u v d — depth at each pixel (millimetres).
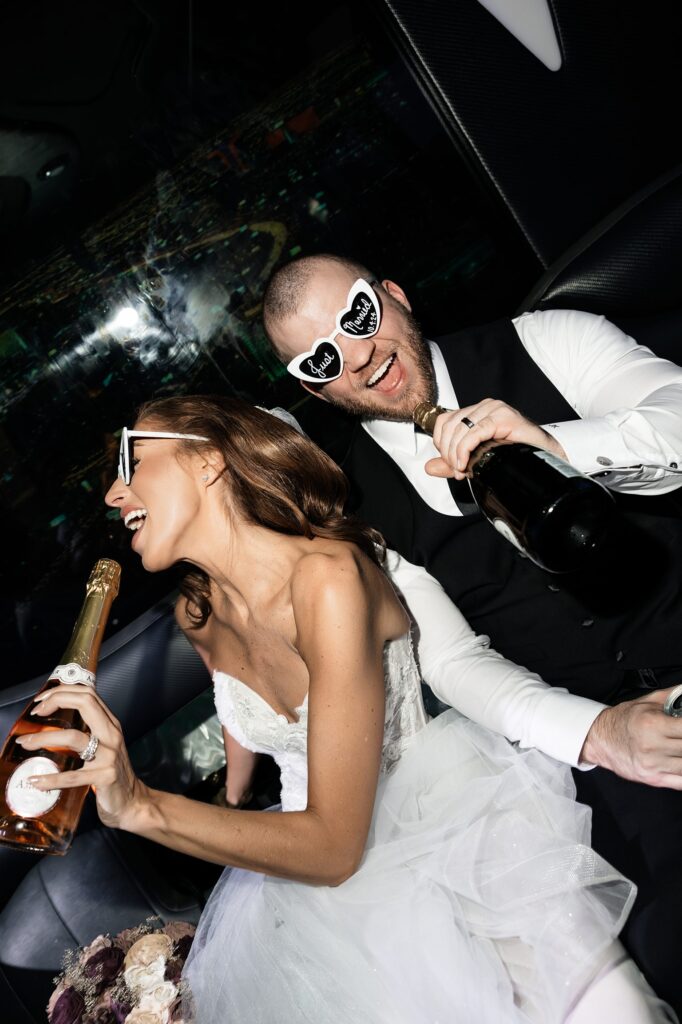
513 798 1290
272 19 1901
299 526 1234
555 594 1570
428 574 1628
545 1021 1102
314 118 1995
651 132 2148
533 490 1081
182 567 1399
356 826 1109
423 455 1620
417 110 2039
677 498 1568
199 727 1885
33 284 1845
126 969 1268
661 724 1210
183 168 1907
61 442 1852
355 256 2064
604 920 1156
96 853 1702
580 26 2029
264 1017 1172
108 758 896
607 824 1352
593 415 1624
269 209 1981
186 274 1920
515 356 1674
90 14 1759
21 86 1752
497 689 1418
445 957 1139
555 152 2088
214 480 1251
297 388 1972
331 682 1121
